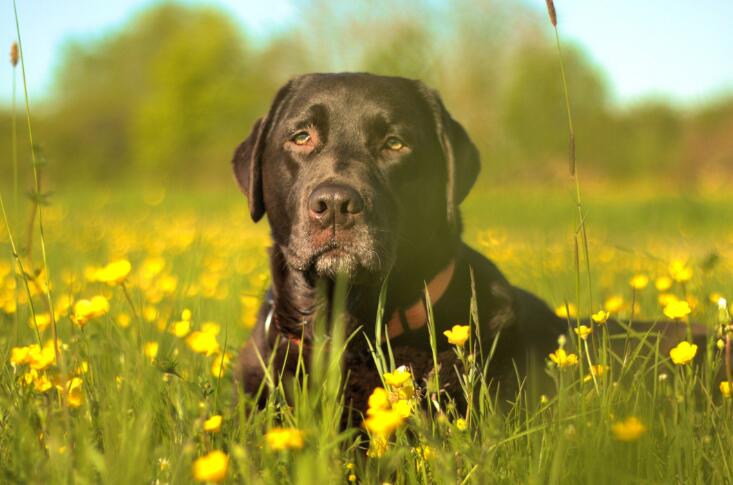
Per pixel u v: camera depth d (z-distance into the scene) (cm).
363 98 343
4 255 789
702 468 246
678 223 1408
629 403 271
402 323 326
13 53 283
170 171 4206
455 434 231
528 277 610
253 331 362
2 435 250
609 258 745
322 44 2455
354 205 313
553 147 2553
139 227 1362
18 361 255
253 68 4512
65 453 207
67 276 558
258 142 373
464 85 2511
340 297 306
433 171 353
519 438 256
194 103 4662
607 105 3712
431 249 340
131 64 6041
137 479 192
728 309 323
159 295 504
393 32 2366
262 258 861
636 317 464
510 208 1378
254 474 213
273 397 262
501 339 335
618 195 2434
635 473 224
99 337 336
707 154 3378
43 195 276
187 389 282
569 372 288
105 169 4819
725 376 362
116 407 232
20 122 2809
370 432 264
